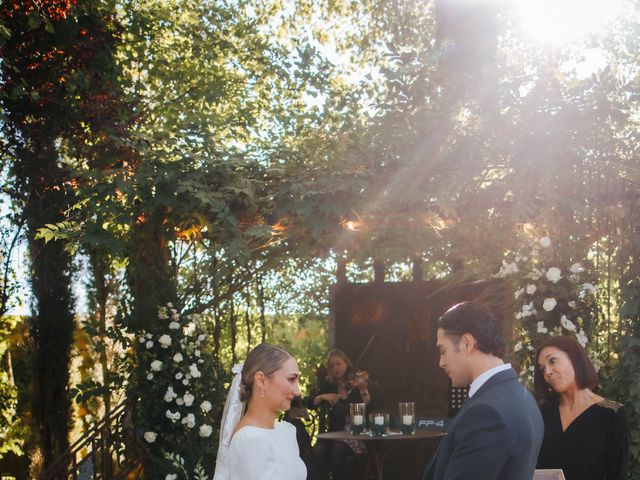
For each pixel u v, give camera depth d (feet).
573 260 17.54
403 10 35.35
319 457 23.13
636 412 16.33
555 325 17.25
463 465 6.95
